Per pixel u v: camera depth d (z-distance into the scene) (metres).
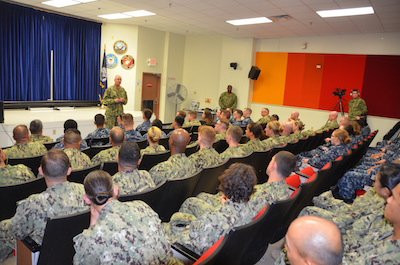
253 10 6.35
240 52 10.51
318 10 5.99
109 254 1.31
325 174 2.84
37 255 1.72
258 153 3.52
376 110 8.51
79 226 1.66
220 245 1.37
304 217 1.00
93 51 10.34
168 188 2.30
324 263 0.89
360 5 5.43
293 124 5.50
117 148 3.24
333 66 9.04
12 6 8.22
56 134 7.06
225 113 5.84
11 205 2.22
